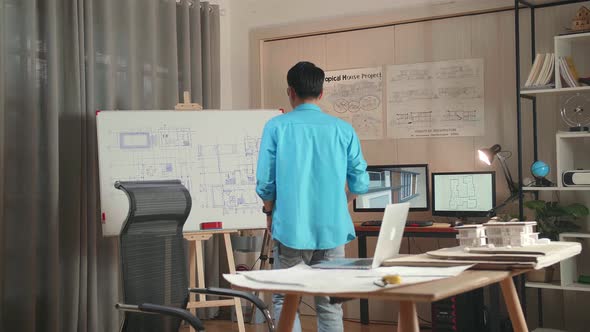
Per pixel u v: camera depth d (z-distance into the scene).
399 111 4.86
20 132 3.68
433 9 4.69
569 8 4.30
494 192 4.25
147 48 4.57
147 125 4.02
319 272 1.70
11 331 3.62
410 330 1.49
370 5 4.93
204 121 4.13
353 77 5.03
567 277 3.93
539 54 4.02
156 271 2.62
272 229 2.96
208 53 5.10
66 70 3.97
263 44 5.42
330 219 2.91
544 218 4.04
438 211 4.42
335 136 2.93
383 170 4.66
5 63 3.63
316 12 5.15
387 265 1.80
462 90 4.65
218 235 5.13
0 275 3.52
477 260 1.73
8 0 3.66
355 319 4.99
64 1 3.97
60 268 3.93
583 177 3.82
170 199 2.71
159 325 2.58
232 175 4.12
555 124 4.35
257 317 4.83
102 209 3.87
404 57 4.85
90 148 4.07
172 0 4.74
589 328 4.22
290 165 2.89
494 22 4.54
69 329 3.92
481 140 4.59
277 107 5.37
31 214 3.66
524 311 4.05
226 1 5.50
